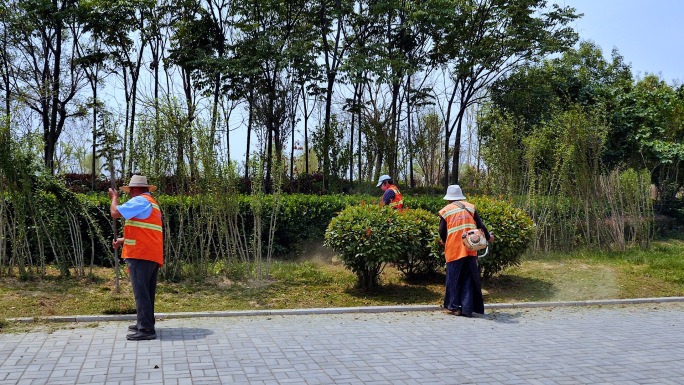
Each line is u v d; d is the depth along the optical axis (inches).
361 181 884.0
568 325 323.9
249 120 864.9
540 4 873.5
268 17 852.6
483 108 914.7
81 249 394.6
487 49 875.4
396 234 375.9
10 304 322.7
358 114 887.1
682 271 472.7
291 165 925.8
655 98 761.6
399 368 232.4
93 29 794.2
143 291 266.7
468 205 348.8
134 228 266.1
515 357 253.1
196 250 403.5
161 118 394.9
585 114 587.8
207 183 402.3
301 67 784.3
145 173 391.2
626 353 263.6
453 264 343.9
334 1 809.5
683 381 223.1
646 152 729.0
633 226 580.4
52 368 221.1
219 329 295.0
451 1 799.7
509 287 418.0
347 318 330.6
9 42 789.2
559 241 560.1
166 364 229.1
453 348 266.2
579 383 218.5
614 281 438.9
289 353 250.8
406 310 354.0
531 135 598.5
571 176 570.9
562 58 954.7
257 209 411.2
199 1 832.9
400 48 861.8
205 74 831.1
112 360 233.0
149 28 807.1
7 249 419.2
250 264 436.8
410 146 976.9
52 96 738.2
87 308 323.3
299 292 383.9
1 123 381.7
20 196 384.2
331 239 387.5
